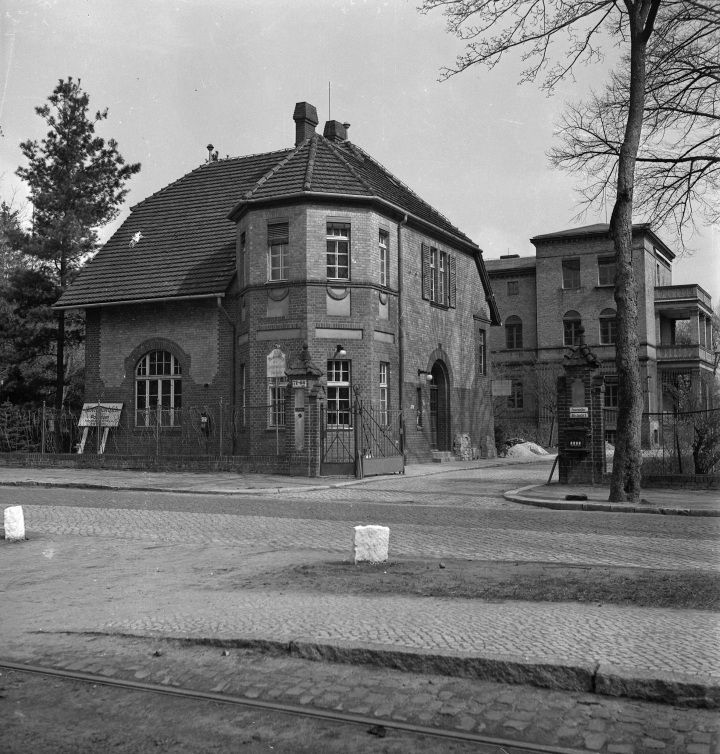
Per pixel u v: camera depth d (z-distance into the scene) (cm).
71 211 3475
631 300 1638
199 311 2916
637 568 907
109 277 3134
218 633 657
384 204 2750
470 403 3466
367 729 484
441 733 472
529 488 1955
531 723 482
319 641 611
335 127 3431
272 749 461
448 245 3322
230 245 3019
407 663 575
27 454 2803
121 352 3036
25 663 624
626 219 1634
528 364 5656
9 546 1201
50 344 3512
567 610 696
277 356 2645
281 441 2609
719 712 489
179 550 1143
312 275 2634
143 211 3425
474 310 3575
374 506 1653
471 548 1118
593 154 1875
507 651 572
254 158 3478
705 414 2050
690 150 1888
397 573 892
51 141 3547
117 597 841
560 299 5525
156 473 2481
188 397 2909
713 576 833
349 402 2653
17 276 3419
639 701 508
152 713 520
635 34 1606
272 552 1105
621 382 1638
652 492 1858
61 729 496
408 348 2919
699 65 1722
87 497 1867
